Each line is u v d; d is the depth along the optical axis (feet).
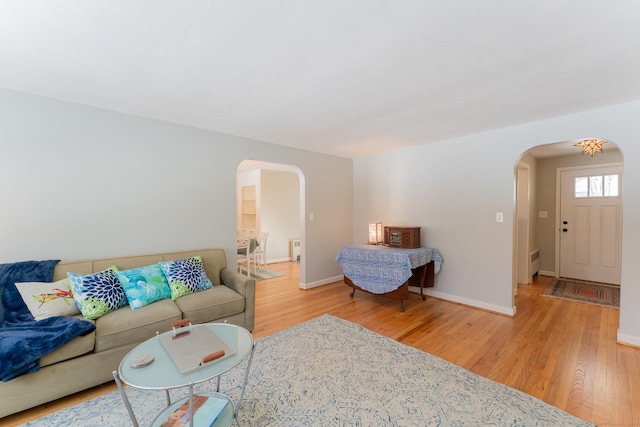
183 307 7.66
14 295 6.52
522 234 14.62
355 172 16.47
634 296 8.04
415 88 7.14
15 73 6.36
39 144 7.58
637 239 7.97
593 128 8.61
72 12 4.35
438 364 7.23
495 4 4.22
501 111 8.75
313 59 5.80
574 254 15.51
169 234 9.82
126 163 8.94
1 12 4.30
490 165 10.97
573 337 8.68
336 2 4.18
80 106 8.15
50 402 5.91
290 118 9.45
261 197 21.95
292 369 7.03
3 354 5.08
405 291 10.94
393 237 12.87
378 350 7.96
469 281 11.68
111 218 8.68
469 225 11.64
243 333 5.82
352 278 12.60
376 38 5.09
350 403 5.81
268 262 22.22
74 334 5.81
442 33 4.94
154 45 5.28
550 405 5.70
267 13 4.41
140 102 8.07
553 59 5.76
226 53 5.57
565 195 15.71
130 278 7.66
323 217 15.07
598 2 4.15
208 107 8.46
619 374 6.71
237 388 6.33
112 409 5.73
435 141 12.51
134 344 6.66
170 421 4.53
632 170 8.00
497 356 7.62
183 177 10.11
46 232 7.70
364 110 8.68
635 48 5.32
